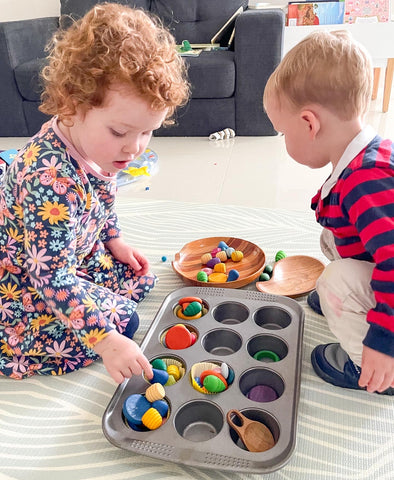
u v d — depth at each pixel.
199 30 2.61
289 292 1.07
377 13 2.46
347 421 0.78
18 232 0.85
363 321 0.78
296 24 2.53
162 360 0.87
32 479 0.70
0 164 1.31
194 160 2.07
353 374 0.84
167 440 0.71
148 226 1.43
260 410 0.75
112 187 0.95
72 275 0.82
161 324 0.96
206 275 1.11
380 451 0.73
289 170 1.90
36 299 0.92
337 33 0.78
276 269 1.15
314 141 0.78
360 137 0.75
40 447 0.76
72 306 0.79
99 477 0.70
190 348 0.89
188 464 0.67
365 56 0.75
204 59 2.25
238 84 2.27
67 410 0.83
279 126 0.82
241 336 0.91
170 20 2.61
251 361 0.85
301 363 0.85
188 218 1.47
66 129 0.81
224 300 1.01
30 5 3.08
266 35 2.15
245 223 1.43
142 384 0.82
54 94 0.75
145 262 1.10
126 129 0.73
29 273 0.82
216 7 2.59
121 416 0.76
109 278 1.06
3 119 2.49
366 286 0.76
